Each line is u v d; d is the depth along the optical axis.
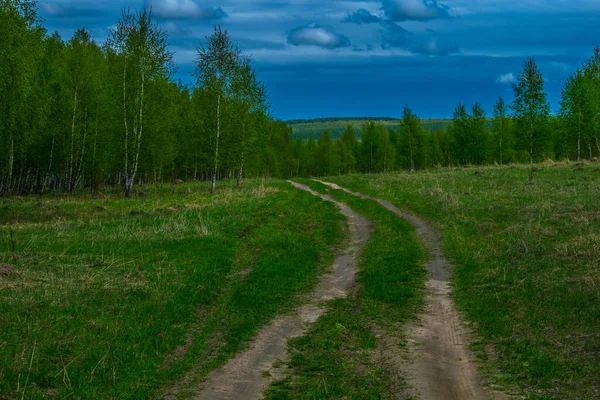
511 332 9.90
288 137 107.94
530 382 7.74
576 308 10.45
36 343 9.03
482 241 17.41
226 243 18.58
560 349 8.78
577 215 18.56
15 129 36.69
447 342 9.84
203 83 39.72
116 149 38.91
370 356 9.23
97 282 13.01
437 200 25.94
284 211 27.55
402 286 13.60
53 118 43.25
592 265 12.88
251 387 8.01
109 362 8.53
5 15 27.05
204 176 77.94
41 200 33.81
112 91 39.22
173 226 21.06
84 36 67.19
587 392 7.20
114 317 10.67
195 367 8.88
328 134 103.25
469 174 38.97
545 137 52.00
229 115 39.94
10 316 10.22
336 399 7.51
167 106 42.28
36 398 7.12
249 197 33.75
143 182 66.44
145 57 37.25
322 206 29.83
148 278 13.79
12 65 30.38
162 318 10.81
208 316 11.57
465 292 12.92
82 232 20.05
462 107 69.00
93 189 46.78
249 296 12.88
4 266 13.27
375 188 35.94
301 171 107.75
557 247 14.76
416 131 76.62
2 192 43.81
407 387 7.80
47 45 51.12
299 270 15.67
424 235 19.94
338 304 12.49
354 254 18.27
